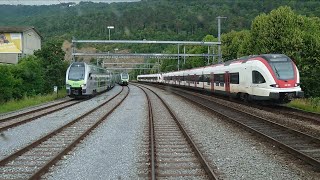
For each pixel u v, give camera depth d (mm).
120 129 15352
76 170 8883
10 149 11594
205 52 77188
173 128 15453
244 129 14688
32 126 16609
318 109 22094
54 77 39438
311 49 39156
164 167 9031
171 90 56281
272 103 24734
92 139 12992
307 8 109938
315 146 11578
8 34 49219
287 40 39594
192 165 9219
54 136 13750
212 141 12453
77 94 34781
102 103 28641
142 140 12766
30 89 34250
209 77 37656
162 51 95500
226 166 9156
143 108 25062
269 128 15148
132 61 137875
